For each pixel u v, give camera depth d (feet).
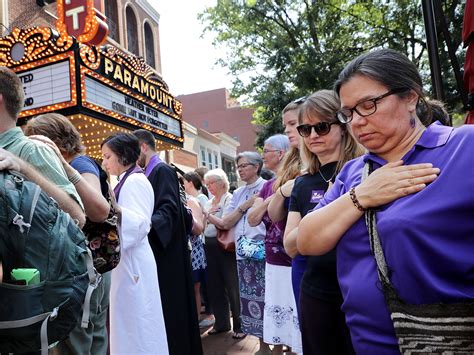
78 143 6.86
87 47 18.28
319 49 42.65
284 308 7.96
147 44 43.39
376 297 3.18
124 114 21.77
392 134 3.24
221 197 13.66
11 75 4.89
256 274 9.85
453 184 2.85
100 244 6.30
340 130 5.61
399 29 39.86
